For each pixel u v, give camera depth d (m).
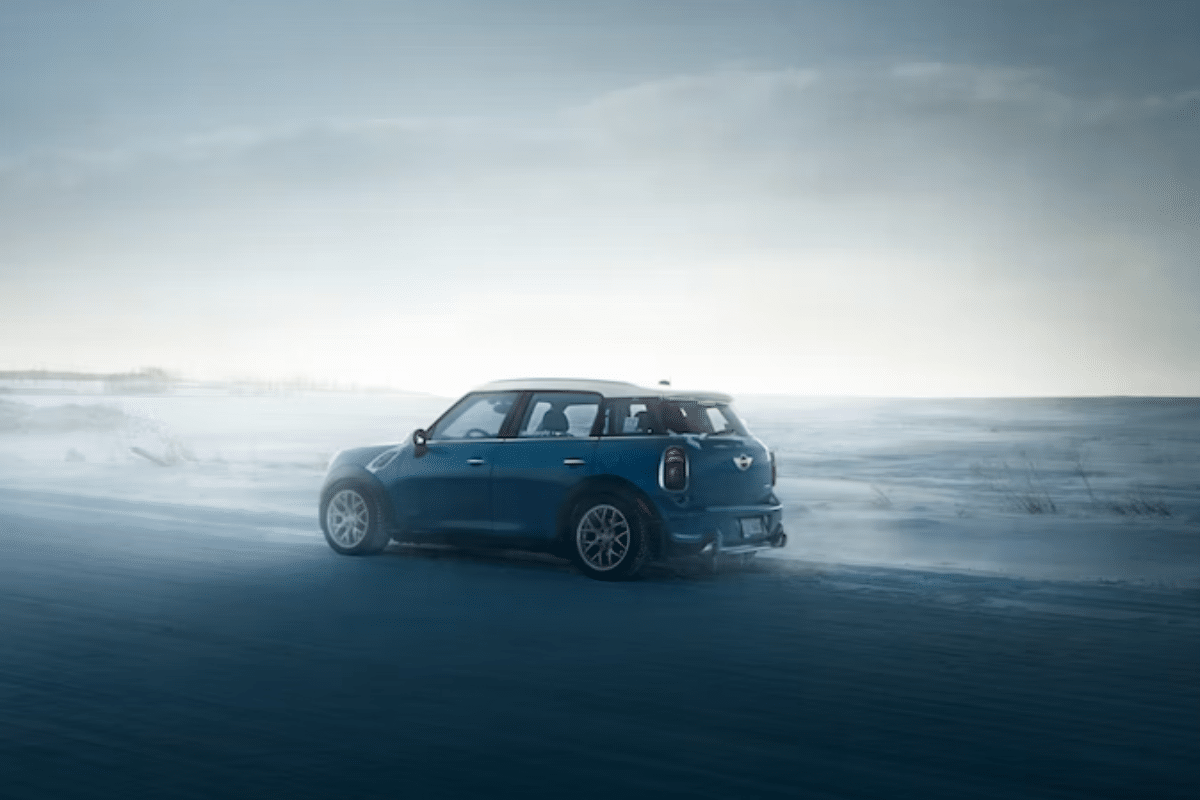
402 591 12.17
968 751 6.71
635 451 13.00
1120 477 29.09
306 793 5.91
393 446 14.66
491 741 6.84
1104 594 12.23
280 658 8.98
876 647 9.55
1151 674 8.66
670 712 7.52
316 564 14.05
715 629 10.27
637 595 12.06
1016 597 12.05
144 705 7.59
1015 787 6.10
